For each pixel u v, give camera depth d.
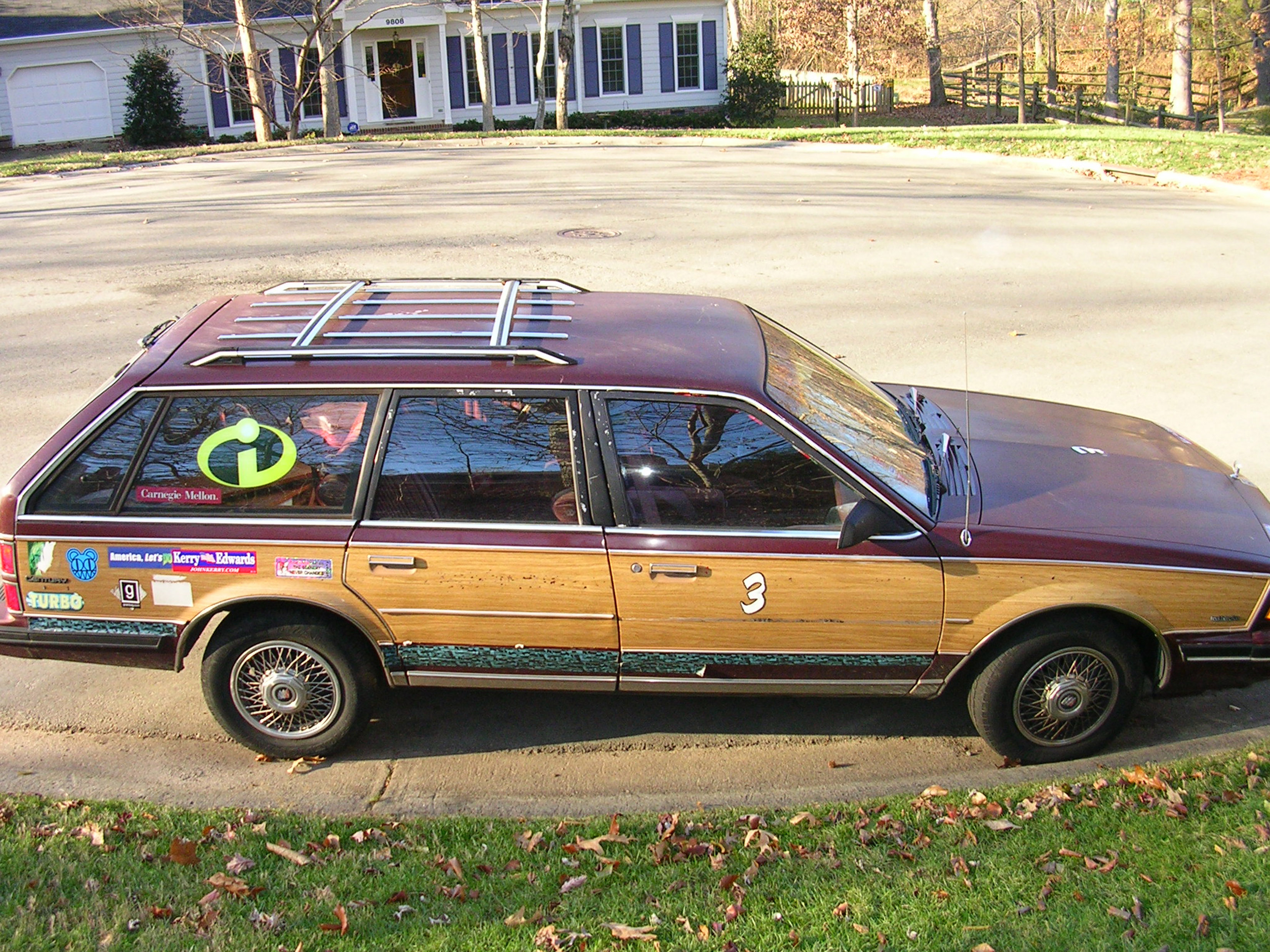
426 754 4.88
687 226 15.19
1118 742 4.93
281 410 4.45
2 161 31.31
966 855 3.95
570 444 4.41
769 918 3.62
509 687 4.70
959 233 14.84
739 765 4.80
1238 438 8.19
